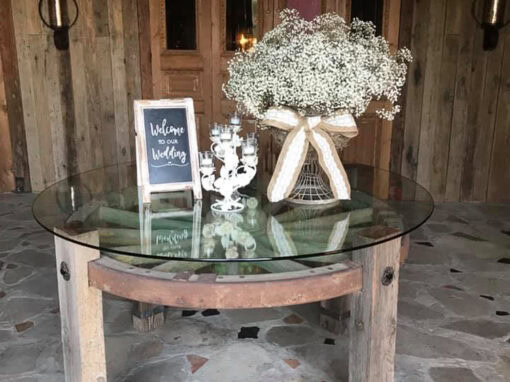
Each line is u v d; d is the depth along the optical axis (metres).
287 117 1.99
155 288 1.58
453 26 4.13
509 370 2.19
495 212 4.20
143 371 2.18
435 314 2.63
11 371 2.18
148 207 2.02
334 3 4.12
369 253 1.66
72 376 1.83
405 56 2.11
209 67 4.35
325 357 2.28
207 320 2.58
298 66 1.86
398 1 4.12
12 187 4.61
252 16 4.26
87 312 1.74
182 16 4.29
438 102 4.27
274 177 2.04
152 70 4.38
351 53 1.90
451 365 2.22
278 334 2.46
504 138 4.32
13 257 3.26
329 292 1.63
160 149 2.12
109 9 4.27
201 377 2.14
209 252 1.60
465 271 3.12
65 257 1.71
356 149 4.34
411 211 1.96
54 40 4.27
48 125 4.48
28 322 2.55
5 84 4.42
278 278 1.58
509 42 4.13
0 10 4.28
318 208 2.01
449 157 4.37
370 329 1.73
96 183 2.37
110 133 4.50
